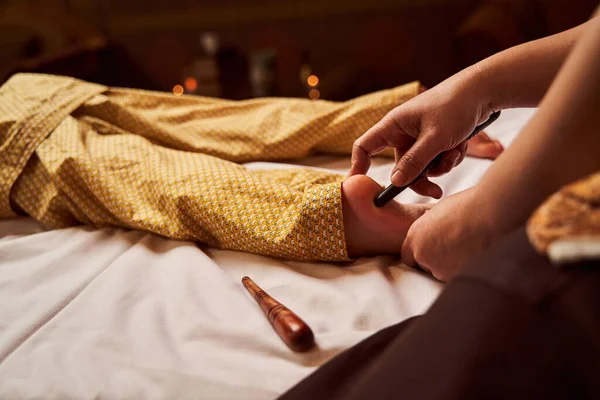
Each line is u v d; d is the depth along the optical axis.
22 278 0.73
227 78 3.05
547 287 0.32
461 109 0.66
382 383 0.35
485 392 0.31
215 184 0.74
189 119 1.11
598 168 0.36
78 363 0.54
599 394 0.29
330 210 0.65
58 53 2.59
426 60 2.82
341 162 1.08
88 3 2.95
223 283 0.64
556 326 0.31
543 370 0.30
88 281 0.71
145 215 0.78
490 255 0.36
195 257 0.71
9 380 0.53
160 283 0.68
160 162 0.83
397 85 2.89
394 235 0.67
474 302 0.34
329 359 0.51
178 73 3.11
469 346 0.32
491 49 2.57
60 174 0.84
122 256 0.74
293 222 0.67
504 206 0.42
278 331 0.54
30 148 0.90
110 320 0.60
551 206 0.32
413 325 0.38
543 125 0.38
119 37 3.05
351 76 2.90
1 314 0.65
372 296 0.60
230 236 0.72
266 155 1.05
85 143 0.90
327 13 2.85
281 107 1.10
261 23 2.93
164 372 0.51
